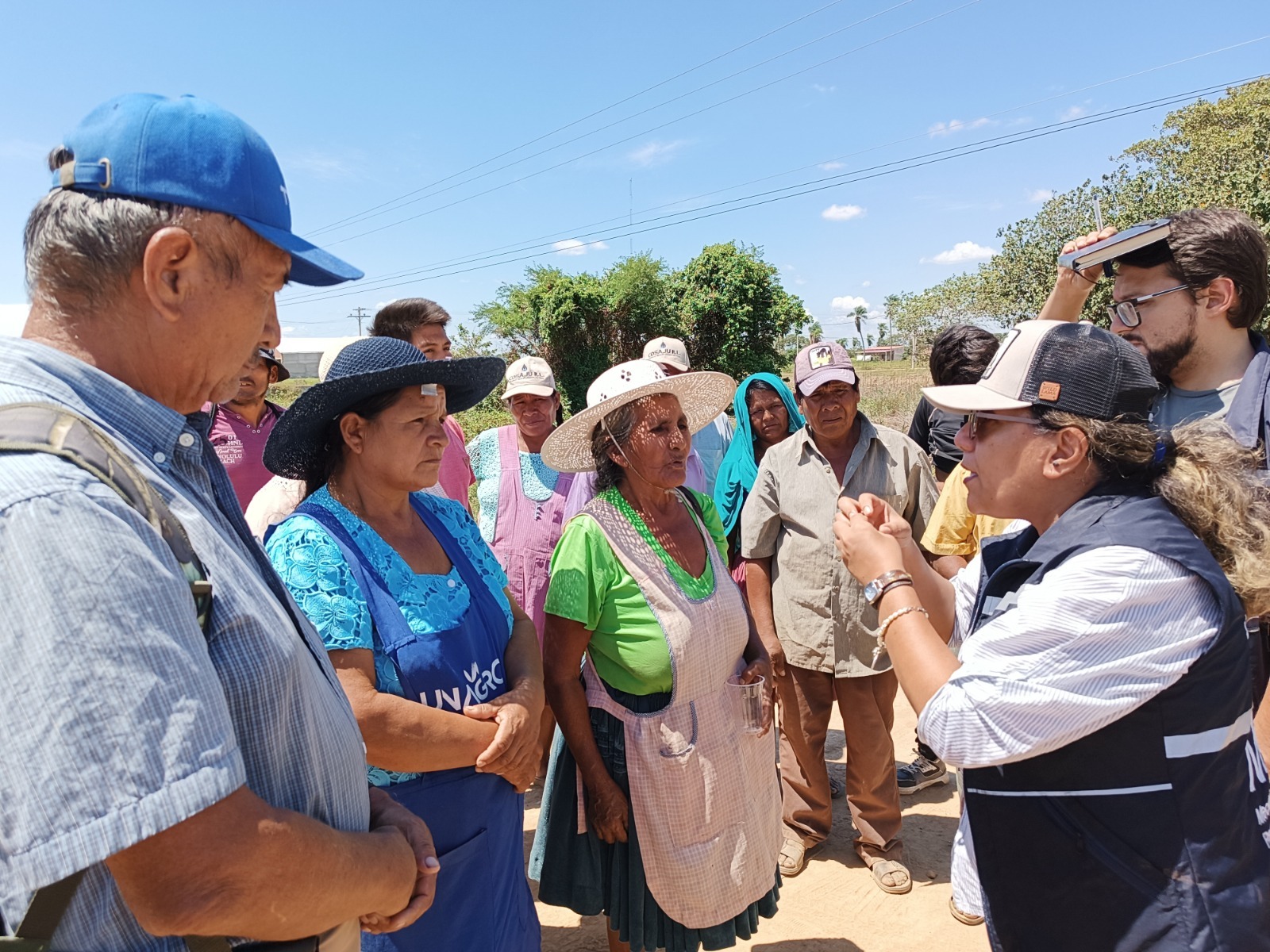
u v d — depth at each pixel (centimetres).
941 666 141
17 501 77
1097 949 132
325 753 110
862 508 178
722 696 220
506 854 184
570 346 2420
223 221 98
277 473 188
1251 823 131
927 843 339
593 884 227
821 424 305
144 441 98
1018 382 141
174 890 82
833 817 364
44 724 75
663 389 225
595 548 219
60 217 94
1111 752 128
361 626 162
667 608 215
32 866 74
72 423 87
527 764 181
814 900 301
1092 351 137
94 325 97
